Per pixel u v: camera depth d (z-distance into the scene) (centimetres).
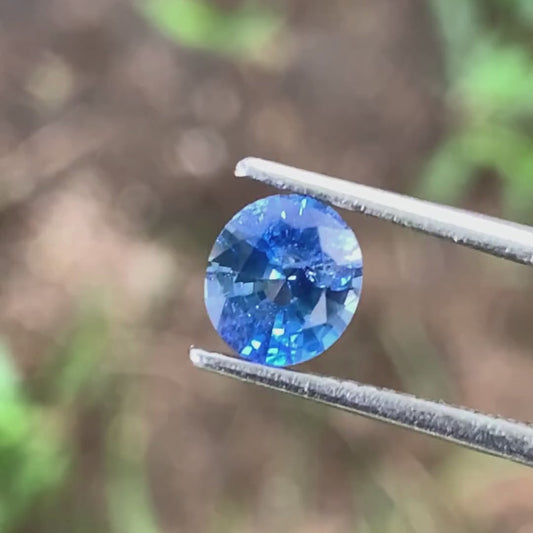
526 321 13
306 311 8
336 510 13
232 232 9
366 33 13
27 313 13
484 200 13
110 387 13
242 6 13
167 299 13
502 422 8
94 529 12
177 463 13
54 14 13
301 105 13
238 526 13
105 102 13
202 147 13
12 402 11
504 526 13
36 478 12
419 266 13
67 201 13
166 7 12
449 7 13
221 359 8
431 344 13
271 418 13
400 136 13
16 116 13
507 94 12
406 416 8
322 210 9
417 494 13
